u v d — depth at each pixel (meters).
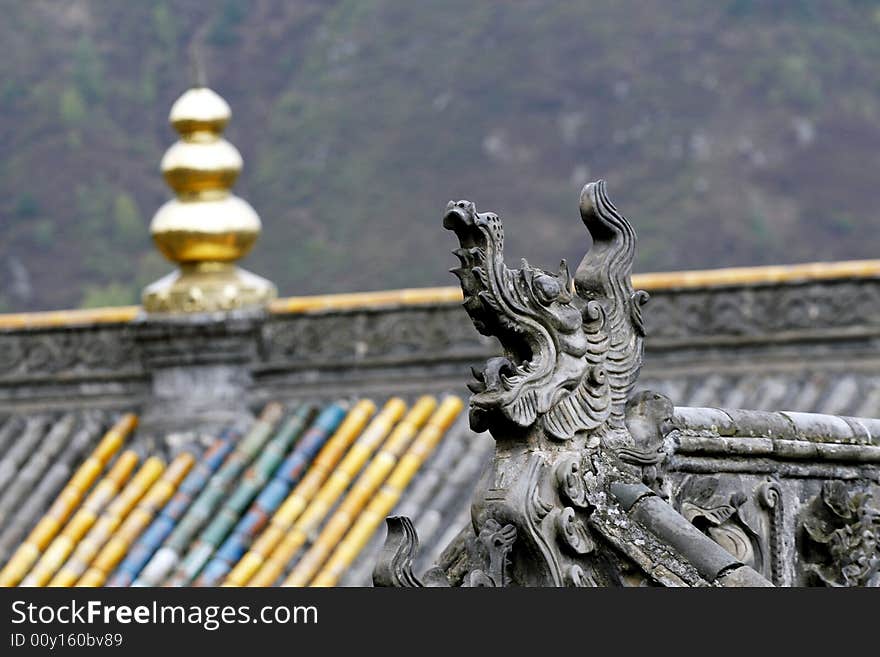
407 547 10.64
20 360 28.61
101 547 26.55
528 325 10.94
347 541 25.64
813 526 12.24
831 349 26.86
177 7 79.06
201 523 26.55
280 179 74.50
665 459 11.41
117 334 28.36
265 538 26.05
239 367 27.89
